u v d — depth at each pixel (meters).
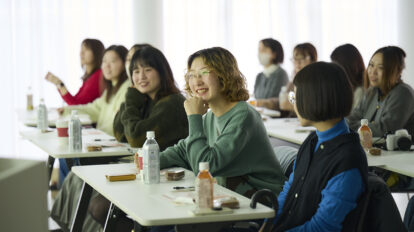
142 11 6.83
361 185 1.82
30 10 6.43
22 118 5.14
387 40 7.91
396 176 2.99
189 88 2.60
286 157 2.62
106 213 2.96
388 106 3.62
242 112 2.42
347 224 1.84
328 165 1.86
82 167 2.61
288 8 7.48
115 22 6.79
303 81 1.89
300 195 1.97
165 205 1.88
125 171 2.50
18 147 6.53
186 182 2.29
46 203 1.18
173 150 2.65
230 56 2.49
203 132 2.43
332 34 7.80
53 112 5.62
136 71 3.31
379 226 1.82
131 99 3.42
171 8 7.06
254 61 7.38
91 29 6.71
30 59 6.47
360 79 4.12
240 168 2.41
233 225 2.16
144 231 2.51
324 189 1.87
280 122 4.57
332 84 1.84
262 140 2.45
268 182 2.45
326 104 1.84
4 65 6.37
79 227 2.72
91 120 5.13
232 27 7.24
